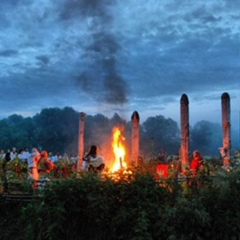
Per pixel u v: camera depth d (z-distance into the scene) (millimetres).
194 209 8336
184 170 10648
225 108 15102
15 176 13508
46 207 8617
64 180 8883
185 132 15852
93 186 8750
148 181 8984
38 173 13438
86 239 8672
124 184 8852
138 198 8734
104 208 8508
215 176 9039
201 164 10656
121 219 8445
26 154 18703
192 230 8352
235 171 8992
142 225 8211
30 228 8828
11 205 10539
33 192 10500
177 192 9016
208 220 8305
